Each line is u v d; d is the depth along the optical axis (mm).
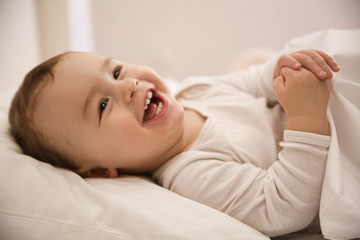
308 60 610
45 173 589
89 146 698
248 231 541
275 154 708
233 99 851
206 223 532
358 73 655
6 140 681
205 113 800
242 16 2295
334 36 746
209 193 638
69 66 702
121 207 531
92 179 695
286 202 585
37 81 696
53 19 1843
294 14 2248
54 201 531
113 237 498
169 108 718
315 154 577
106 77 705
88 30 2301
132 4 2264
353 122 597
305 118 594
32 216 510
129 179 706
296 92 602
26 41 1609
